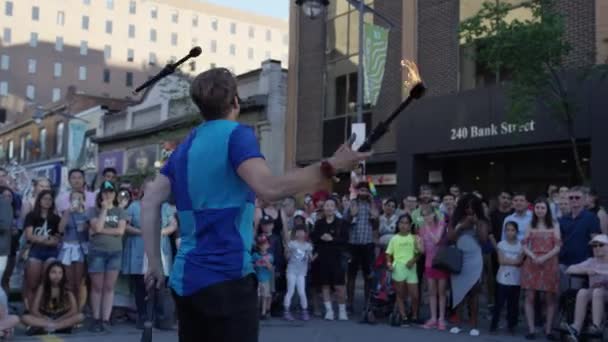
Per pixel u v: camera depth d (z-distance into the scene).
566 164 14.20
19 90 80.94
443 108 15.60
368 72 14.31
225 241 2.48
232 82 2.65
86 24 84.88
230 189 2.49
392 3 17.91
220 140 2.51
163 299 8.46
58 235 8.57
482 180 16.27
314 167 2.28
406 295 9.84
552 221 8.62
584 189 9.05
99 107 35.22
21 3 81.44
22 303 9.80
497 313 9.03
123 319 9.28
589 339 7.77
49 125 41.16
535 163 14.93
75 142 36.59
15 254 9.56
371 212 10.89
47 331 8.01
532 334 8.46
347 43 19.55
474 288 9.26
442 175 16.88
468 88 15.45
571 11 13.16
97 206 8.49
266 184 2.32
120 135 31.27
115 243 8.38
